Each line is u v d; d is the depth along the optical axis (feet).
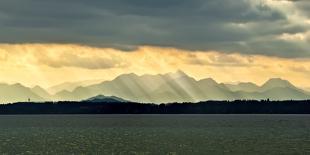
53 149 478.18
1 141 569.64
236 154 428.97
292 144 518.78
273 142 542.57
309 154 430.20
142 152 448.65
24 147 497.05
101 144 530.68
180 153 437.99
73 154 439.22
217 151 451.12
